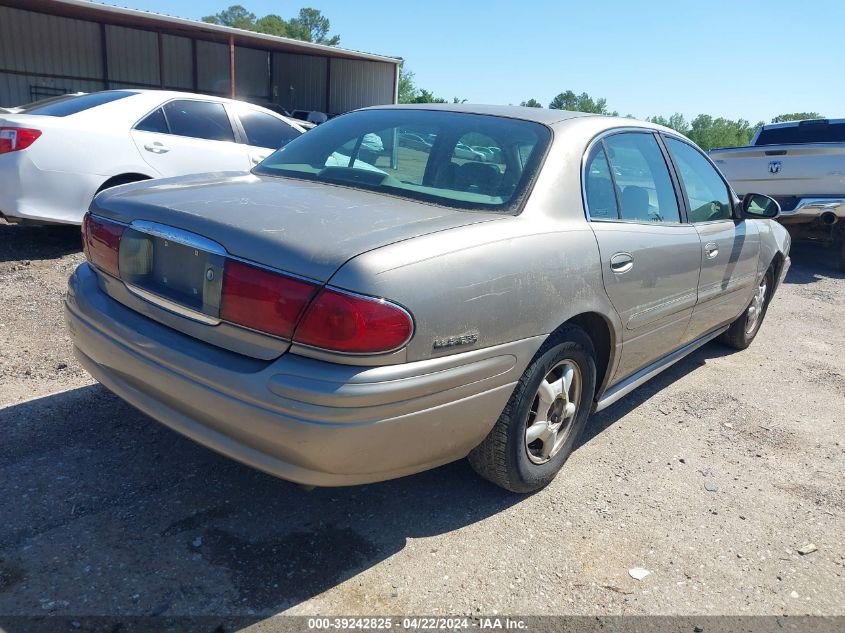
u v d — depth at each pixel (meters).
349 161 3.15
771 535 2.91
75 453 3.02
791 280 9.00
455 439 2.45
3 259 6.01
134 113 6.40
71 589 2.22
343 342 2.04
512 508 2.92
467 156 2.96
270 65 28.22
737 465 3.53
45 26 21.42
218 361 2.21
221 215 2.35
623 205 3.28
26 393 3.54
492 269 2.38
